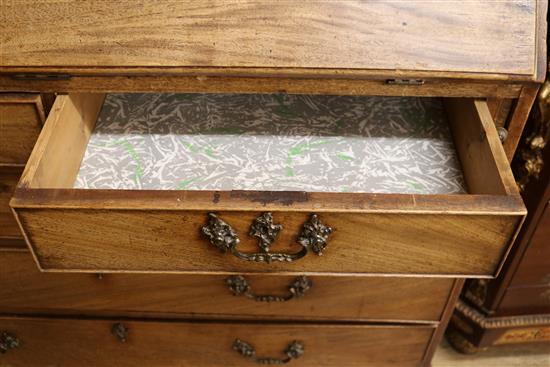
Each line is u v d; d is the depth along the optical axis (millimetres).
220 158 957
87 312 1118
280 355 1187
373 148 976
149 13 838
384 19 834
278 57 823
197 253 806
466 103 907
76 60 830
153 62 826
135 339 1165
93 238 783
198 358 1207
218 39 830
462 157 936
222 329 1126
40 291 1078
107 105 1040
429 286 1021
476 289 1211
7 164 926
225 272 836
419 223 750
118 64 828
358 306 1066
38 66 830
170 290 1051
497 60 825
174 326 1125
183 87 853
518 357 1354
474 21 834
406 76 824
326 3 836
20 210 744
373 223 751
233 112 1034
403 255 799
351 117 1029
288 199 743
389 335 1129
